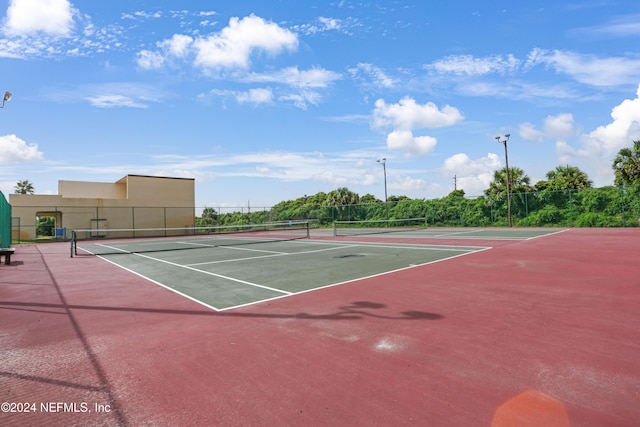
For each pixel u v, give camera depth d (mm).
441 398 2990
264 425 2674
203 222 40875
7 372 3717
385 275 8852
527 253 12383
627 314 5129
